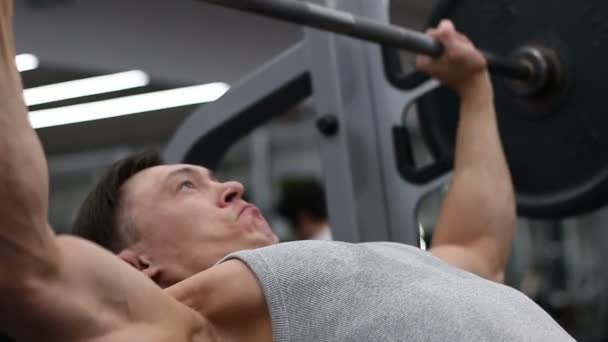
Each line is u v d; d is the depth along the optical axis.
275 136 6.46
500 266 1.86
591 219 5.80
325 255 1.30
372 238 2.13
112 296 1.10
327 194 2.17
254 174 6.39
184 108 5.70
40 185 1.02
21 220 1.00
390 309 1.27
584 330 5.11
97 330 1.08
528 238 5.95
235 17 4.36
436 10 2.25
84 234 1.63
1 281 1.00
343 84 2.16
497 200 1.88
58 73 4.49
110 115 5.35
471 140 1.94
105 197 1.63
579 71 2.07
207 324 1.23
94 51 3.87
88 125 5.86
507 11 2.16
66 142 6.09
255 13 1.64
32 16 3.65
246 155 6.49
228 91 2.21
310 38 2.16
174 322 1.15
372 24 1.80
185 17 4.17
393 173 2.13
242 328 1.25
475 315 1.30
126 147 6.23
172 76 4.21
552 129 2.13
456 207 1.88
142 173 1.63
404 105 2.11
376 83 2.15
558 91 2.10
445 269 1.47
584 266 5.77
